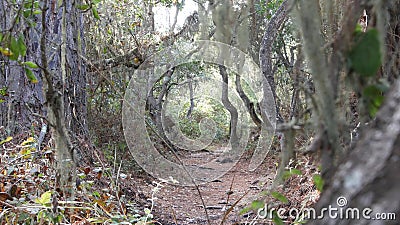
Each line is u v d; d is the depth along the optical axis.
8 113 2.84
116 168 4.16
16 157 2.26
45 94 1.50
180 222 2.97
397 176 0.49
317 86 0.78
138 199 3.33
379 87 0.67
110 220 1.88
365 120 0.75
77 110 3.15
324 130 0.74
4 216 1.66
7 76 2.80
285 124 0.86
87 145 2.98
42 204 1.66
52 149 2.01
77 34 2.93
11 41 1.24
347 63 0.69
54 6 2.53
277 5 4.42
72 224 1.77
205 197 4.00
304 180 2.61
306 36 0.77
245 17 1.96
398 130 0.51
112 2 5.71
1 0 1.77
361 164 0.53
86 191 2.25
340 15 1.07
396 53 1.00
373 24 0.81
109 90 4.85
